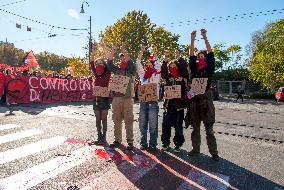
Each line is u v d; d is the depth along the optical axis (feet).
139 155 20.10
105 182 15.35
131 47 171.22
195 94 19.10
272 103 92.32
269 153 21.88
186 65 20.35
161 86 21.89
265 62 133.59
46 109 42.09
